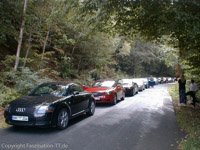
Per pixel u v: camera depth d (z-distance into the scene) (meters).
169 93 17.86
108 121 6.80
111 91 10.42
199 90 12.41
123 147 4.26
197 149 3.88
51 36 16.25
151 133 5.37
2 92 8.78
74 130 5.59
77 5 6.62
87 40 17.58
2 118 6.70
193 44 6.29
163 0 5.48
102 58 19.94
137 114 8.11
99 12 6.88
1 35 10.69
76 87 7.23
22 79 10.02
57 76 16.27
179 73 12.34
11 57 10.77
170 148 4.23
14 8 10.18
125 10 6.59
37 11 12.45
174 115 7.93
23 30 11.87
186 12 5.53
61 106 5.62
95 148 4.18
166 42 8.98
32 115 5.06
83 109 7.16
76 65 19.78
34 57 14.38
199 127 5.70
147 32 8.14
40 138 4.79
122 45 27.67
